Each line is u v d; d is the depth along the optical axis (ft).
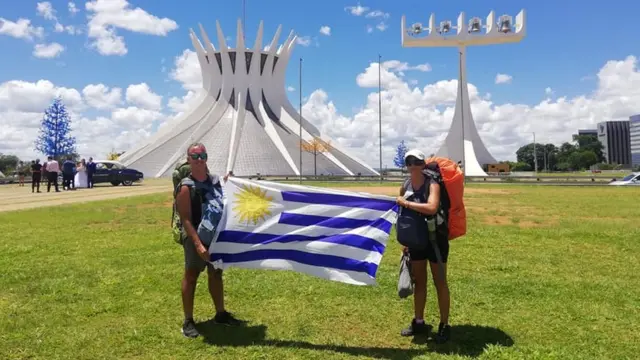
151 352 14.88
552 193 86.74
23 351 14.78
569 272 24.22
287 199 17.21
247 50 240.94
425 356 14.32
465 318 17.72
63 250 29.35
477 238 33.76
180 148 210.59
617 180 124.77
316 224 17.02
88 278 22.90
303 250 16.96
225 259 16.78
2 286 21.58
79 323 17.29
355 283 16.51
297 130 232.32
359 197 17.01
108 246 30.66
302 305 19.20
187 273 16.34
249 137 217.15
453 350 14.98
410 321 17.52
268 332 16.48
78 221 41.96
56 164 84.02
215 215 16.37
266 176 168.76
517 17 156.66
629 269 24.85
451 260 26.76
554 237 34.17
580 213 50.98
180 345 15.40
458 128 172.76
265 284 21.84
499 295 20.34
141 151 216.13
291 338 15.97
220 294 17.37
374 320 17.60
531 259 27.09
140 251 29.14
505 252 28.96
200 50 246.47
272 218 17.10
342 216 16.98
